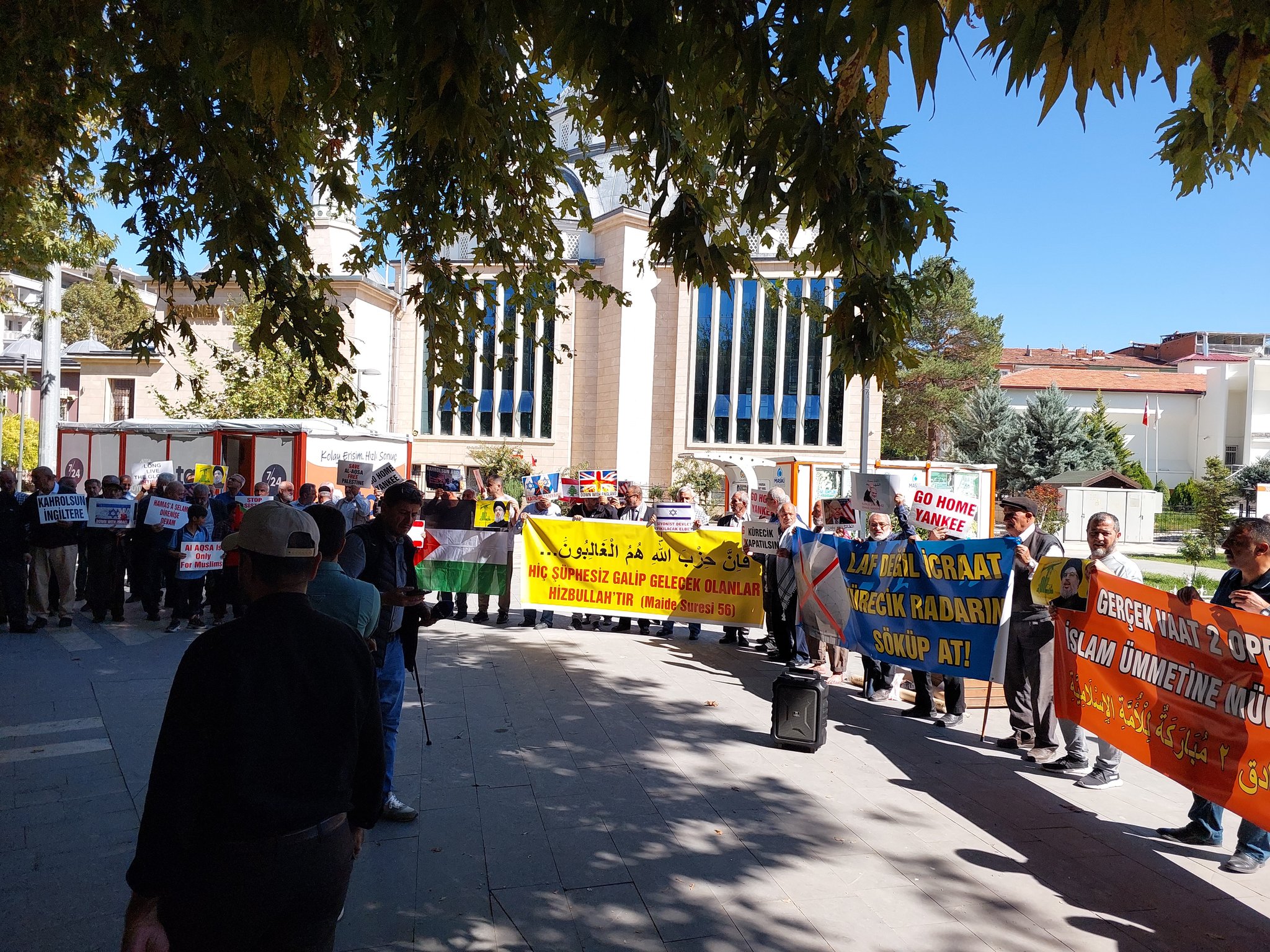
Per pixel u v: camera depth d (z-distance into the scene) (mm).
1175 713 4414
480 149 4969
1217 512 25703
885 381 4176
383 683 4645
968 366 50500
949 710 7109
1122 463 48594
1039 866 4375
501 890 3939
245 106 4676
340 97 4730
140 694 7180
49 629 10000
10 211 7340
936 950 3539
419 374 40156
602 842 4500
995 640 6352
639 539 10516
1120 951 3561
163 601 12422
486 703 7188
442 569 11336
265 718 1981
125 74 4801
